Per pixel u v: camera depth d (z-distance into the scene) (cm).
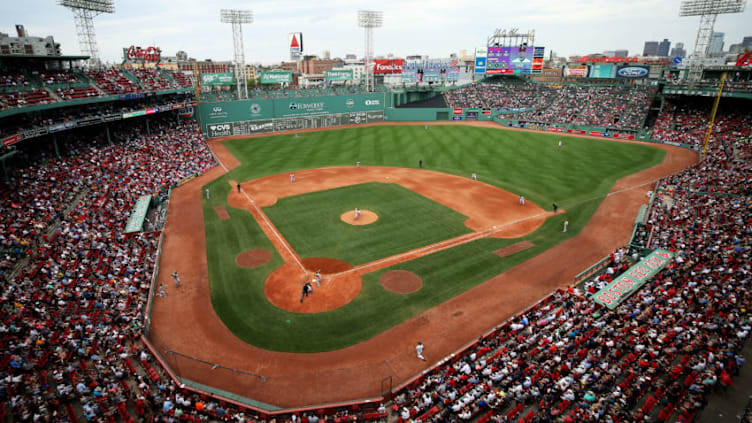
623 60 13888
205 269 3056
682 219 3606
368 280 2883
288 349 2248
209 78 8062
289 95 8694
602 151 6378
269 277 2939
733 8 7106
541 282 2870
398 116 9231
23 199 3706
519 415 1752
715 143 6044
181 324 2447
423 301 2647
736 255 2808
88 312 2447
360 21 9106
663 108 7656
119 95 5697
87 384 1938
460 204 4275
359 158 6209
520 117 8575
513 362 2028
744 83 6316
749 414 1628
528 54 9444
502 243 3431
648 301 2453
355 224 3794
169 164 5366
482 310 2559
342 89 9300
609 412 1678
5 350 2062
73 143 5338
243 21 7750
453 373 2027
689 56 9156
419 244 3412
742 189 4041
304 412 1831
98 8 6362
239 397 1914
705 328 2133
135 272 2917
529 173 5312
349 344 2284
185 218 4003
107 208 3903
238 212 4131
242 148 6950
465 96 9500
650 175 5203
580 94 8750
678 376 1867
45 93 4806
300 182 5059
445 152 6400
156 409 1839
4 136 3806
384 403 1909
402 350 2234
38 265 2820
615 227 3731
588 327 2288
